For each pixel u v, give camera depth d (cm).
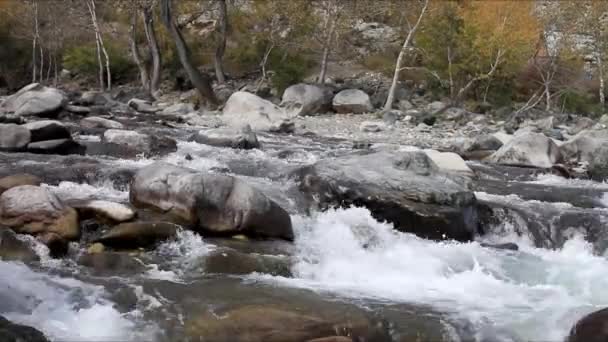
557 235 1069
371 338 596
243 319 586
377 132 2270
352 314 626
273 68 3234
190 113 2348
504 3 3084
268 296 660
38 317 589
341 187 1037
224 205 851
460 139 2106
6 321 548
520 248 1004
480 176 1459
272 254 812
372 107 2786
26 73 3941
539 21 3272
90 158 1226
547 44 3359
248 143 1526
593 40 3478
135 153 1299
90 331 570
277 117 2180
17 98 1802
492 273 852
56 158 1190
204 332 571
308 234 920
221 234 842
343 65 3578
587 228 1067
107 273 704
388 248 912
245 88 3078
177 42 2755
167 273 716
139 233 775
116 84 3609
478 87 3083
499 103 3080
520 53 2958
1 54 3891
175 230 800
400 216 989
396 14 3578
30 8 3747
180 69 3484
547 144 1673
